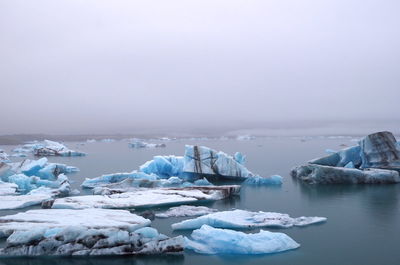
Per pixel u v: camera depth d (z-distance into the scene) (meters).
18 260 13.20
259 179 32.06
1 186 28.62
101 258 13.34
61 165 41.81
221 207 22.30
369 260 13.22
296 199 24.73
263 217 18.41
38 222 16.38
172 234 16.19
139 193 24.77
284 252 13.98
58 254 13.46
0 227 15.64
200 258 13.39
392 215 19.72
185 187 26.80
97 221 16.48
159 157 35.28
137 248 13.72
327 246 14.66
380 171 31.78
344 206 22.19
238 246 13.77
